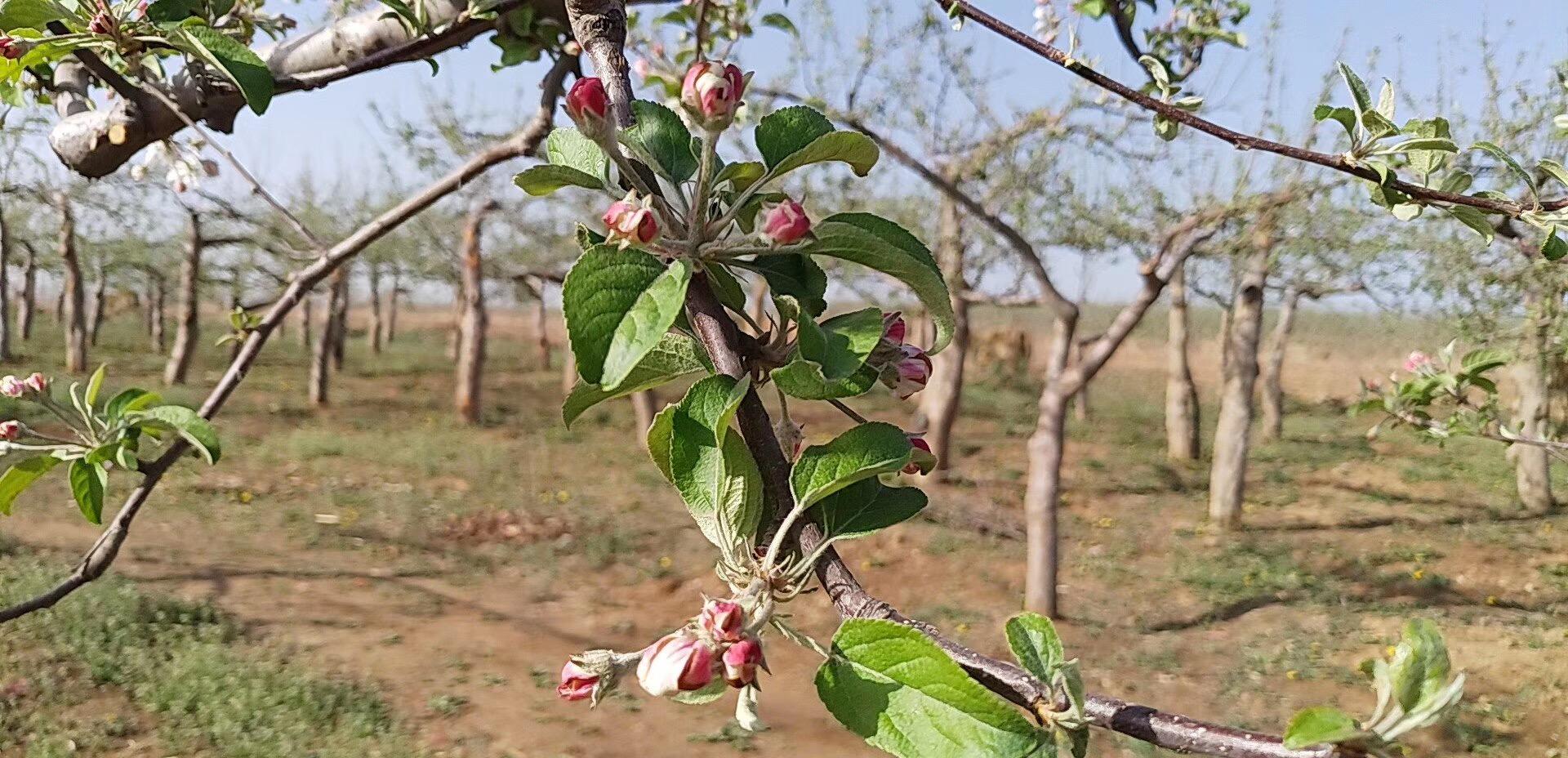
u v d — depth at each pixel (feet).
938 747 2.49
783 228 2.96
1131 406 75.56
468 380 58.29
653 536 35.60
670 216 3.12
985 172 28.09
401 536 34.45
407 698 21.83
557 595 29.58
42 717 19.48
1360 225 27.73
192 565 29.50
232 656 23.07
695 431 2.97
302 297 7.06
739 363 3.03
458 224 59.52
